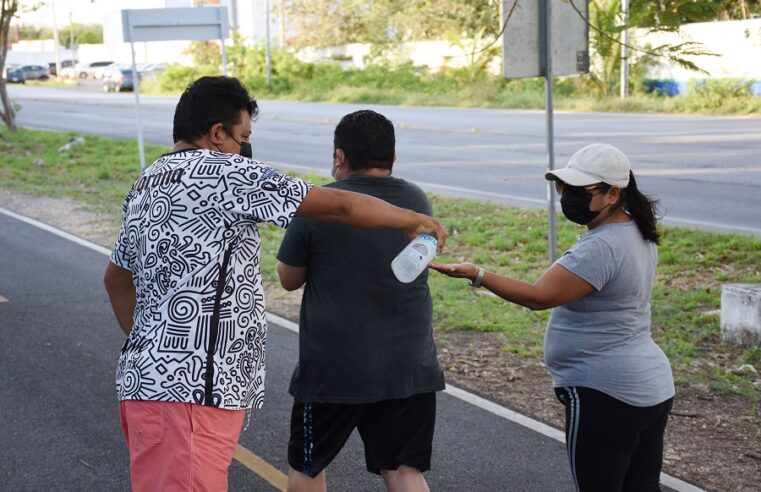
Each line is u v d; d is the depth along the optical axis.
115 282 3.46
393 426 3.83
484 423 5.75
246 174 3.13
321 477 3.99
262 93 49.62
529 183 15.62
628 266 3.44
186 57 61.66
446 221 12.14
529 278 9.37
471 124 27.55
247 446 5.49
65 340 7.70
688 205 12.88
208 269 3.11
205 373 3.10
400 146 21.89
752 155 17.83
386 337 3.71
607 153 3.46
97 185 17.06
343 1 56.84
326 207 3.14
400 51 50.25
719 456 5.18
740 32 30.66
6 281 9.88
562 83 37.31
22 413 6.03
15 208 14.73
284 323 8.18
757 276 8.90
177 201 3.12
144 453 3.13
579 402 3.51
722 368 6.59
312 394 3.78
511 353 7.14
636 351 3.49
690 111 30.09
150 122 31.81
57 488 4.95
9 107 25.75
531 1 7.97
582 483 3.60
